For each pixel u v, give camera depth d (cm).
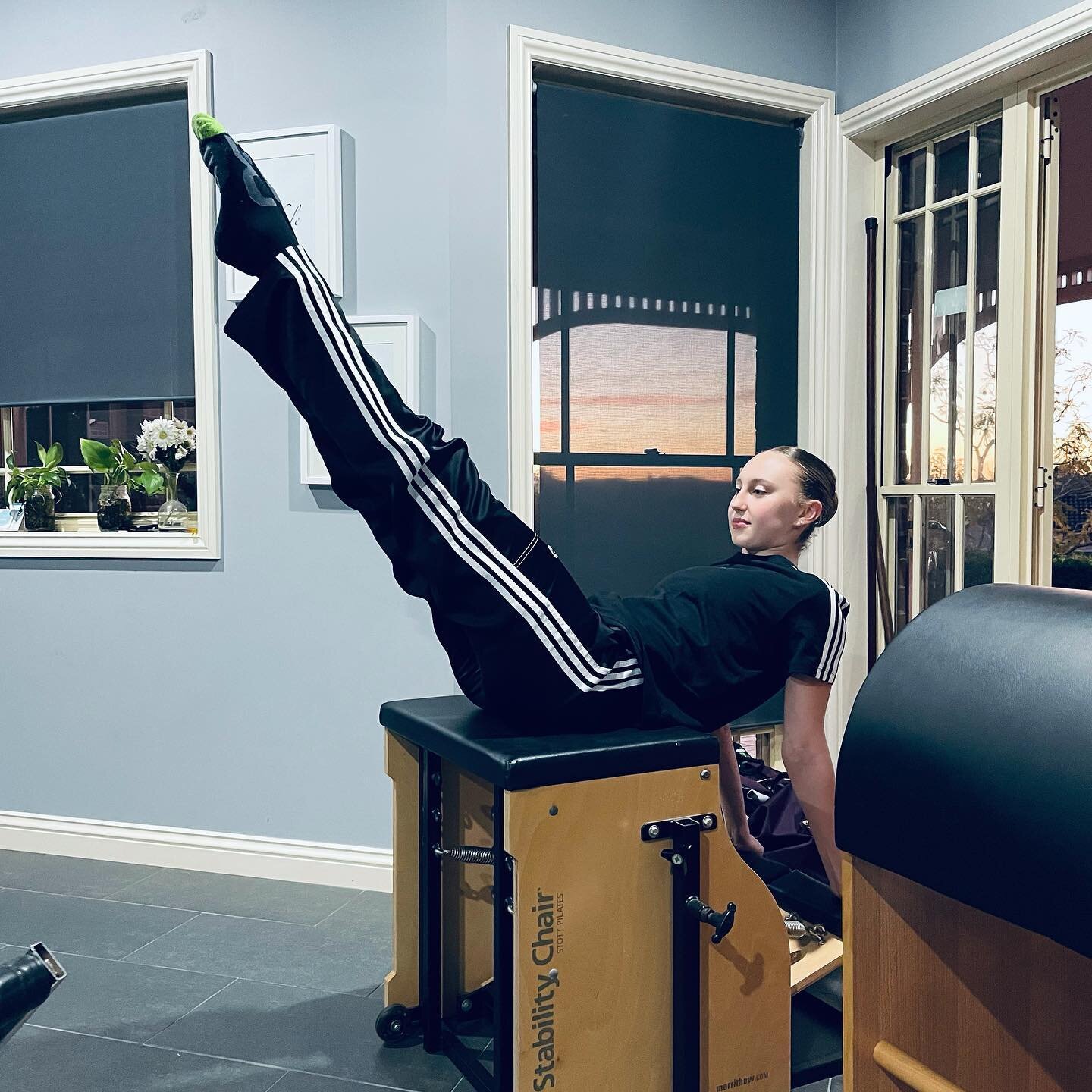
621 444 285
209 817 280
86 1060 171
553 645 141
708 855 143
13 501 304
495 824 136
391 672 266
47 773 293
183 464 294
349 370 138
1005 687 73
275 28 270
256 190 138
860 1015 84
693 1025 141
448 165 259
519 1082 132
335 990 200
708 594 160
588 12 272
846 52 299
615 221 283
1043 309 261
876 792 81
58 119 295
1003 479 264
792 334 306
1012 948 79
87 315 296
